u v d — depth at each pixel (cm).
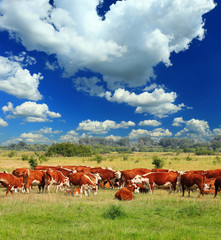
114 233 644
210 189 1594
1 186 1282
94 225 715
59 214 859
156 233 652
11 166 3816
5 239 605
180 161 5484
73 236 630
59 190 1627
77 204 1023
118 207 867
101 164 4606
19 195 1333
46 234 643
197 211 885
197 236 627
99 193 1512
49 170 1507
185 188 1414
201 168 3650
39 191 1556
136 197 1327
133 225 742
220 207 967
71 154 9612
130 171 1847
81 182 1341
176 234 632
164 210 932
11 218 800
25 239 603
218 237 635
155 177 1529
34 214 847
